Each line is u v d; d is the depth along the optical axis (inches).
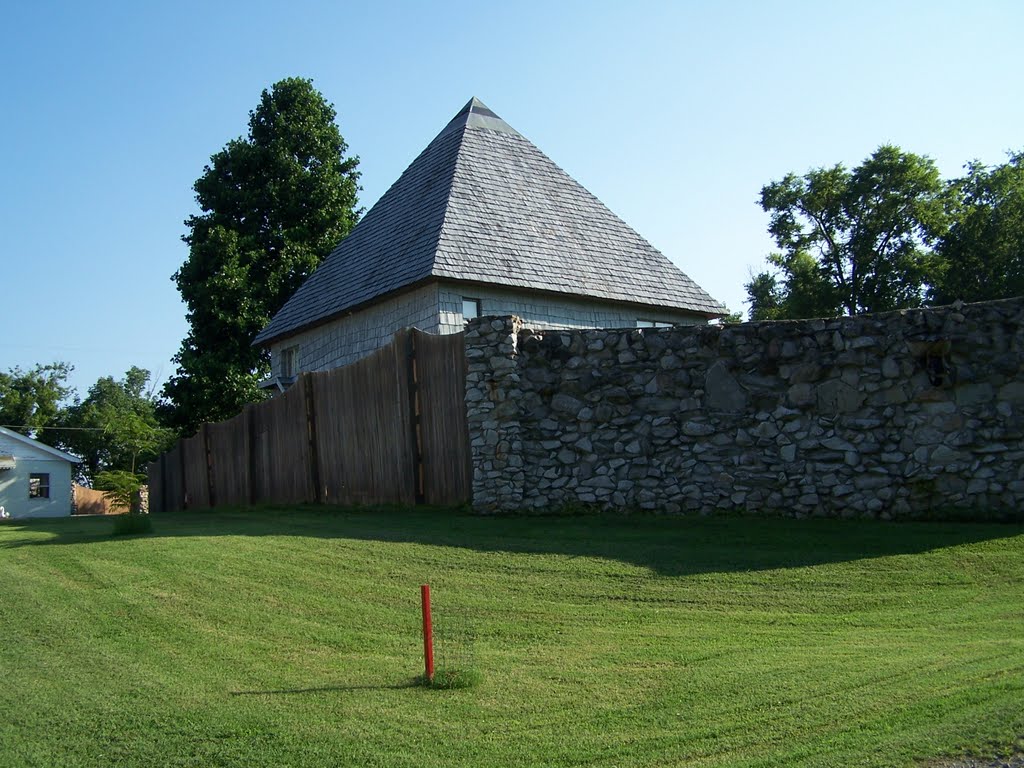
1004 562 357.4
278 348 953.5
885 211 1453.0
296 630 299.7
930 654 254.7
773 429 466.6
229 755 204.8
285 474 682.8
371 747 206.7
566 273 762.2
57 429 2267.5
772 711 215.9
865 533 413.4
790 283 1568.7
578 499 490.6
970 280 1501.0
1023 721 197.5
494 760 197.9
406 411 552.4
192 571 383.2
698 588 340.8
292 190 1316.4
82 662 273.0
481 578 359.3
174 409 1245.1
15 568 409.7
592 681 244.7
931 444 441.4
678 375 483.8
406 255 743.1
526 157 877.2
